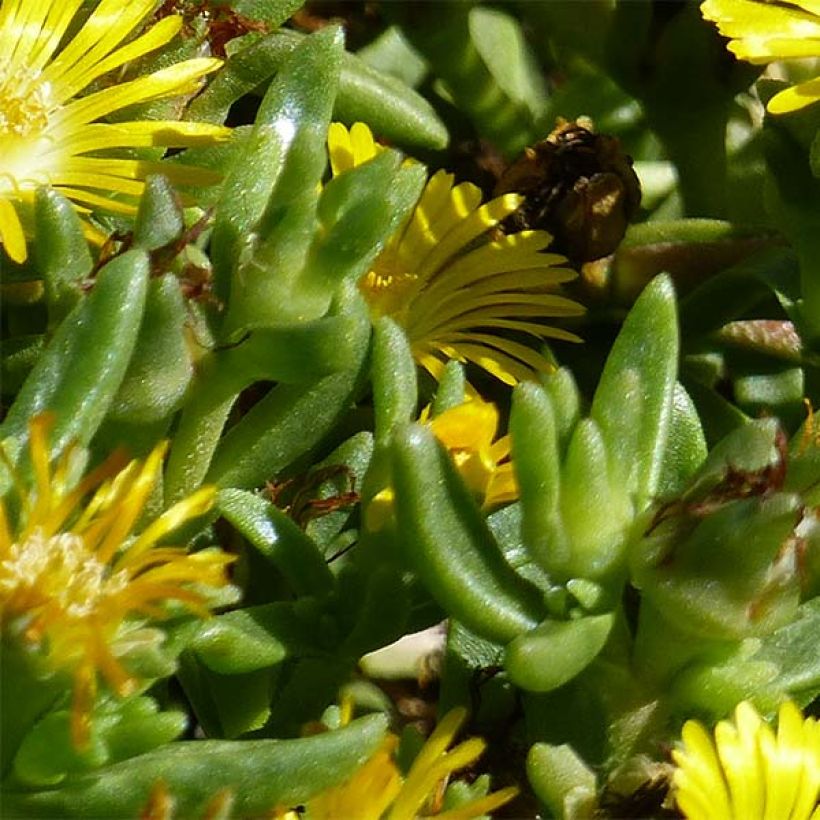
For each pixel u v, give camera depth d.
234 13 0.28
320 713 0.25
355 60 0.30
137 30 0.28
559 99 0.32
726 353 0.31
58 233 0.24
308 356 0.24
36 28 0.27
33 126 0.26
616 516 0.24
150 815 0.22
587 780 0.24
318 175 0.24
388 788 0.23
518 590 0.24
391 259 0.29
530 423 0.23
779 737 0.24
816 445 0.24
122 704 0.22
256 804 0.22
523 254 0.29
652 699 0.25
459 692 0.26
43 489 0.22
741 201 0.33
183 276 0.24
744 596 0.23
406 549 0.24
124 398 0.24
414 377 0.25
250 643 0.24
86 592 0.22
